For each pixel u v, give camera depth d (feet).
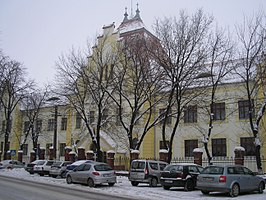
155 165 75.05
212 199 52.21
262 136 106.01
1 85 154.92
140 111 124.16
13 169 137.28
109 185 75.15
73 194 55.67
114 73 99.91
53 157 137.18
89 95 113.60
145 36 97.91
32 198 48.24
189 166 66.49
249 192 61.87
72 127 156.04
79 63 103.55
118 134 127.65
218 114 118.32
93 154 119.24
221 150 115.96
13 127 182.70
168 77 89.56
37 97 163.84
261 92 105.50
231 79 114.93
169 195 57.67
